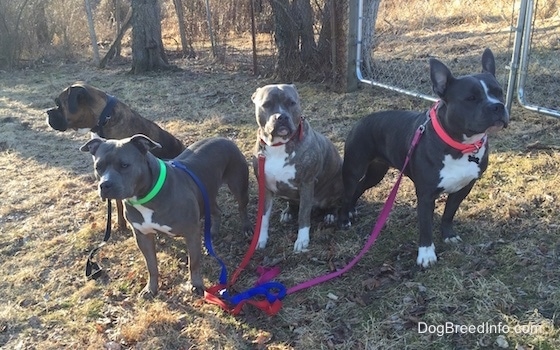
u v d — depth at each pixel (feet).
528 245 5.58
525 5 8.29
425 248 5.55
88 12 17.53
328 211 7.04
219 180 6.32
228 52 16.07
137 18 15.30
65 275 6.17
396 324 4.81
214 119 10.60
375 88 11.28
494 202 6.48
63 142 10.51
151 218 5.25
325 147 6.38
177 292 5.68
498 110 4.72
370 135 6.22
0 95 14.42
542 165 7.20
